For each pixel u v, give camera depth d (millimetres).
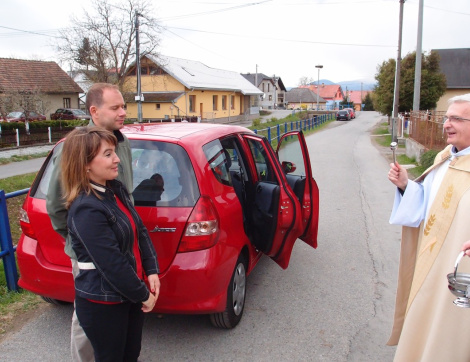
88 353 2693
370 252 5625
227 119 46531
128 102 35719
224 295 3348
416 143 14695
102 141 2174
